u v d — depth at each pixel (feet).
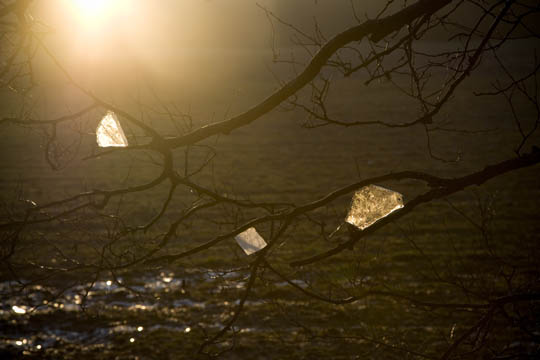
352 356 37.76
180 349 42.37
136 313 48.29
